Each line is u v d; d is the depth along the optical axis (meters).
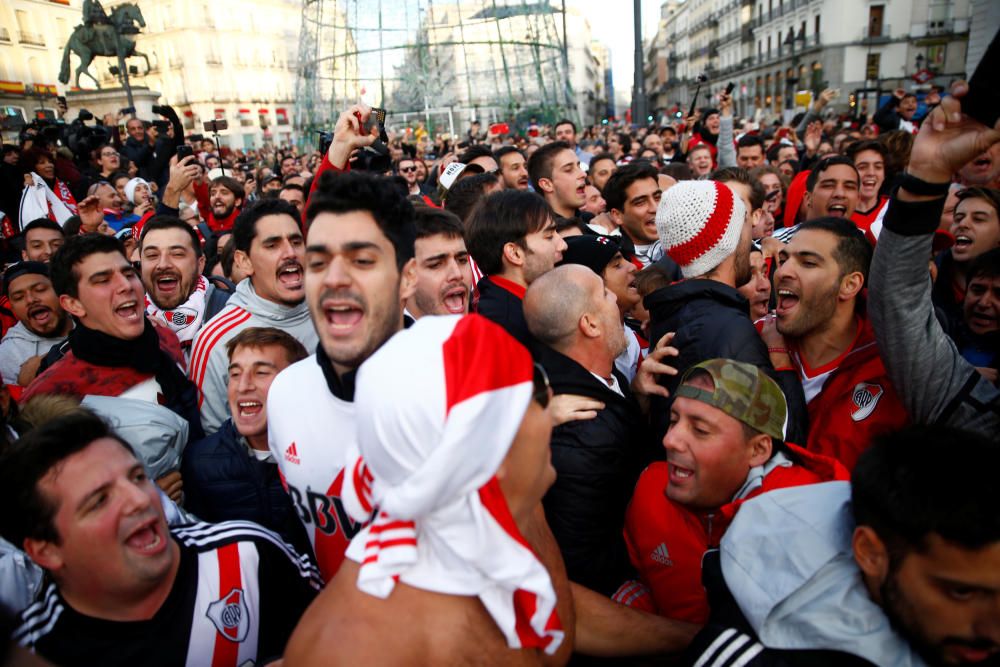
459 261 2.58
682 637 1.43
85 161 10.29
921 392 1.64
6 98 30.64
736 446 1.48
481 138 18.11
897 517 0.95
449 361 0.86
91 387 2.32
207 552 1.51
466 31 29.78
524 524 1.06
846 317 2.01
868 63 38.09
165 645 1.42
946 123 1.39
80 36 21.47
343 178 1.42
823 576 1.09
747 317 1.94
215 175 8.13
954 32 35.62
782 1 46.03
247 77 48.25
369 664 0.88
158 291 3.38
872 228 4.02
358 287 1.41
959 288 2.75
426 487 0.80
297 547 2.13
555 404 1.76
